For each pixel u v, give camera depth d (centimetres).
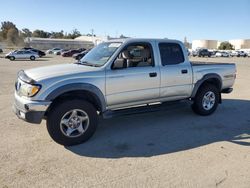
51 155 432
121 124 595
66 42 9188
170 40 605
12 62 2914
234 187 348
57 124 458
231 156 440
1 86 1114
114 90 514
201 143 495
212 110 682
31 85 445
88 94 494
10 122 589
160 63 579
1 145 465
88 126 487
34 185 344
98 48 589
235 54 6291
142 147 471
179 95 618
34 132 530
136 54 551
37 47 8881
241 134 547
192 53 5675
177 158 429
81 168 390
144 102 567
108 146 474
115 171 383
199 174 379
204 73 650
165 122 615
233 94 1011
